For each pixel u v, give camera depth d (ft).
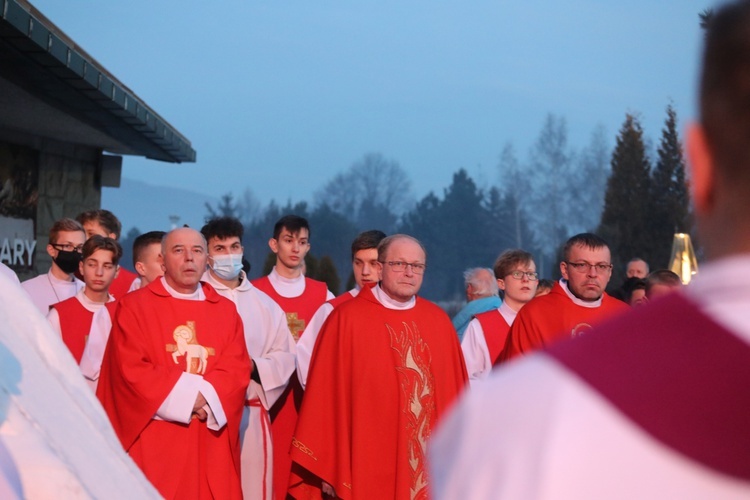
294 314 24.72
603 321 3.00
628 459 2.63
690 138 2.91
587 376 2.76
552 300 20.26
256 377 20.31
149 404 16.74
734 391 2.64
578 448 2.65
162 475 16.76
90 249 21.71
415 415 18.31
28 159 38.01
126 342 17.29
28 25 23.02
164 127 39.63
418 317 18.98
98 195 44.32
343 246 274.98
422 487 18.22
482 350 23.26
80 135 38.86
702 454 2.60
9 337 4.79
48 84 28.86
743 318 2.74
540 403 2.76
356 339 18.47
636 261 30.58
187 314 17.97
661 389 2.68
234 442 17.67
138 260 22.77
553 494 2.61
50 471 4.28
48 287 24.07
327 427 18.35
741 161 2.75
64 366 5.07
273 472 21.67
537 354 2.95
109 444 4.94
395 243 18.98
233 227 20.92
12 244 36.42
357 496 17.83
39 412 4.56
